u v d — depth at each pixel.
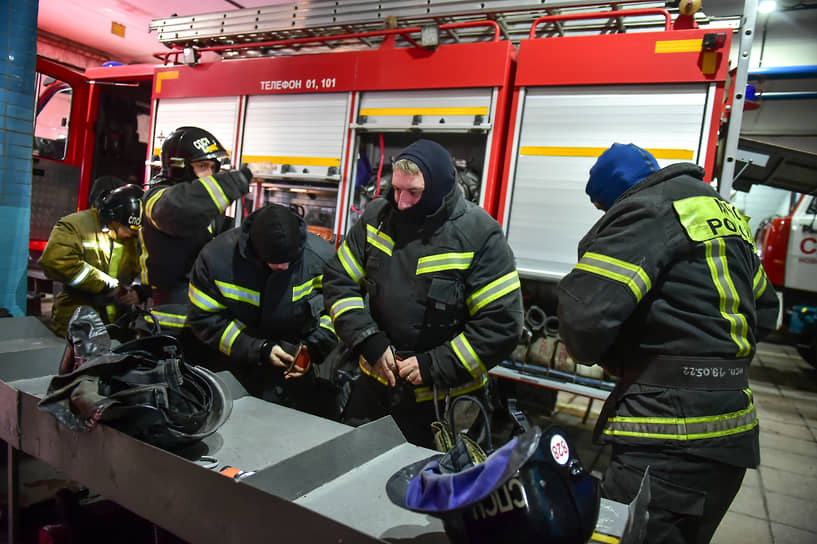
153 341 1.38
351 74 3.16
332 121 3.27
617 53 2.52
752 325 1.31
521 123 2.75
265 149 3.52
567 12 2.75
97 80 5.20
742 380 1.28
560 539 0.78
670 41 2.41
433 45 2.89
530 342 2.89
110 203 2.79
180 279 2.23
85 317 1.41
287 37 3.64
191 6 6.84
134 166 5.77
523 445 0.75
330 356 2.33
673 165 1.37
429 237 1.65
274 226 1.70
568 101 2.65
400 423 1.82
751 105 3.64
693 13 2.46
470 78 2.82
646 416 1.27
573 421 3.90
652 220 1.25
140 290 2.57
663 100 2.45
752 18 2.38
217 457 1.21
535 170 2.73
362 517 1.00
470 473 0.79
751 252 1.39
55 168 5.13
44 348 1.70
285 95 3.45
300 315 1.93
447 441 1.17
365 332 1.68
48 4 7.16
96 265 2.89
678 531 1.26
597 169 1.50
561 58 2.63
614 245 1.26
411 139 3.38
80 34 8.34
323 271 1.90
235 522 0.96
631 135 2.52
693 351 1.24
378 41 3.50
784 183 4.63
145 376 1.27
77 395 1.18
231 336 1.85
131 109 5.68
